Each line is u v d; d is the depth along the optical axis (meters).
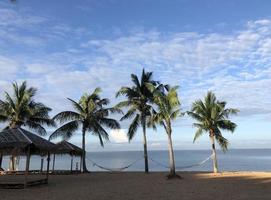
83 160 42.06
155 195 20.09
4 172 38.69
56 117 41.72
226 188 23.19
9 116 41.81
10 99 41.47
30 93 42.31
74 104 42.62
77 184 26.42
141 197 19.34
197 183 26.55
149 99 40.16
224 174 35.53
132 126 40.50
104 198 18.98
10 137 24.22
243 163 89.50
